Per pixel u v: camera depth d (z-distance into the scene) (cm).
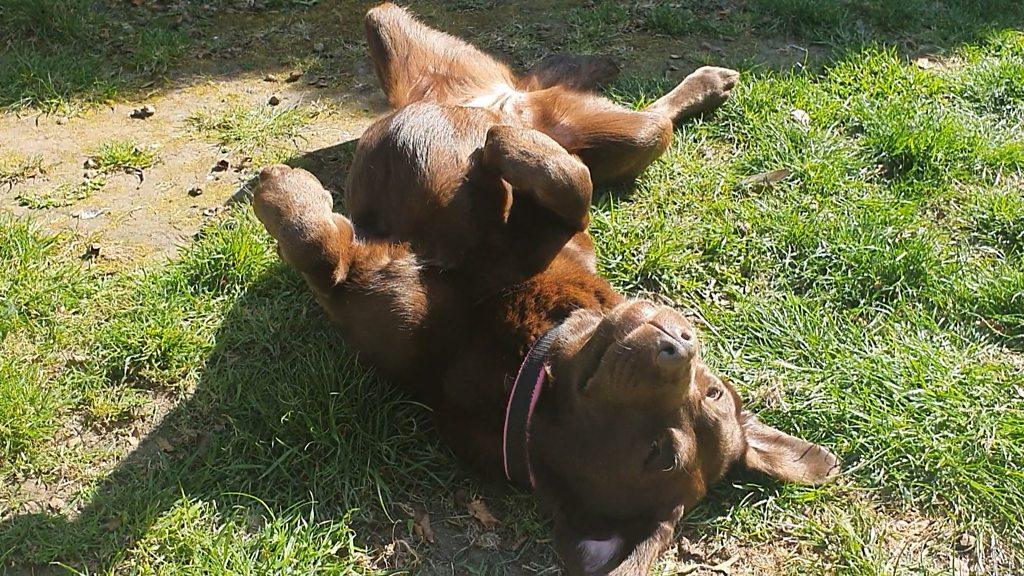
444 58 190
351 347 163
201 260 176
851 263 182
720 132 204
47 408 159
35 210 184
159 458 157
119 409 160
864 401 166
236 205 187
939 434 163
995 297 178
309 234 153
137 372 165
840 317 177
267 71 213
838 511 157
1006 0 238
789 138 202
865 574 151
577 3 232
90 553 148
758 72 215
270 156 196
